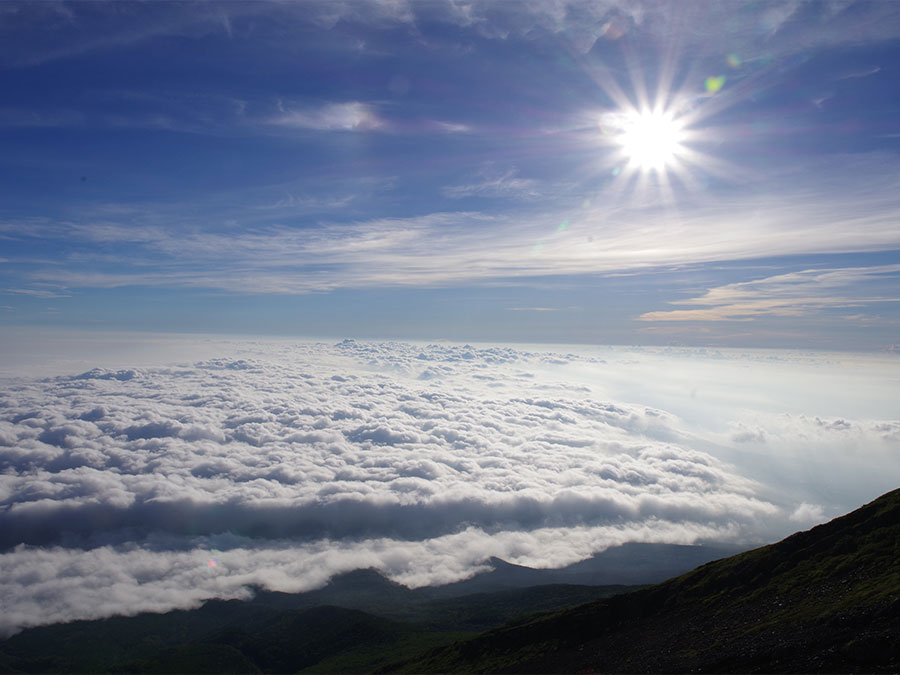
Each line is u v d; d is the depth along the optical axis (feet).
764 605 156.15
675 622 168.35
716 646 139.23
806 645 120.06
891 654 105.19
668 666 137.90
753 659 123.54
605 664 156.15
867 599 130.52
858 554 162.81
